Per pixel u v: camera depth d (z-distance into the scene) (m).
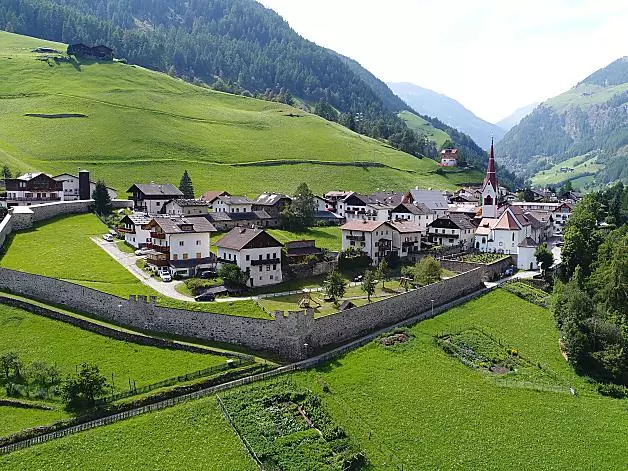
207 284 127.12
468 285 153.38
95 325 108.25
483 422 94.75
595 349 119.31
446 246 188.25
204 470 77.00
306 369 100.69
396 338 116.88
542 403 102.56
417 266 153.12
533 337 130.00
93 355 100.62
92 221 183.75
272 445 82.06
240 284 132.50
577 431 95.31
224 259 141.38
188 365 97.62
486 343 123.62
